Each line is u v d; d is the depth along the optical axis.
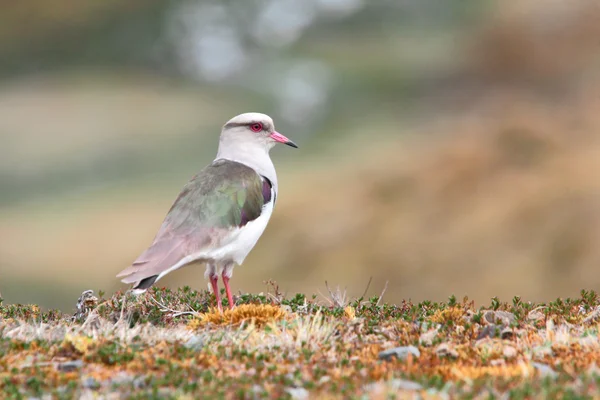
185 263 12.16
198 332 10.72
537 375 8.68
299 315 11.56
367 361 9.39
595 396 7.81
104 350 9.50
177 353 9.59
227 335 10.32
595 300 12.49
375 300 12.59
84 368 9.21
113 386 8.50
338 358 9.52
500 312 11.23
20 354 9.51
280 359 9.48
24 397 8.26
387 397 7.94
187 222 12.37
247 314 11.21
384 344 10.16
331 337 10.27
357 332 10.65
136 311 12.05
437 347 9.80
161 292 13.28
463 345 10.02
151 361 9.27
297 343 10.04
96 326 10.85
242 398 8.14
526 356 9.48
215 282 12.73
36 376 8.87
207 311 12.30
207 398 8.05
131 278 11.63
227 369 9.13
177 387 8.57
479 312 11.32
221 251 12.44
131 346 9.77
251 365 9.20
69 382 8.66
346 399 7.98
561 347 9.73
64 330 10.64
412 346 9.84
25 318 12.09
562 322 11.12
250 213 12.87
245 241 12.77
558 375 8.61
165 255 12.02
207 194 12.63
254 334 10.30
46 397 8.29
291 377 8.85
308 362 9.34
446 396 7.99
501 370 8.92
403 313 11.96
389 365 9.17
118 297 12.88
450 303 12.28
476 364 9.32
